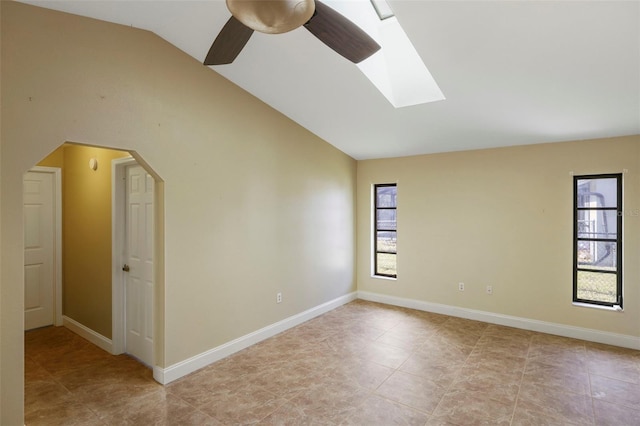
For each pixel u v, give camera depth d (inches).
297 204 171.6
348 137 183.2
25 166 83.8
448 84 119.6
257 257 149.0
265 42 109.0
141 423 92.5
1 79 80.4
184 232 119.4
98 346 144.6
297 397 105.8
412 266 201.0
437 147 183.9
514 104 129.5
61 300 168.2
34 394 106.6
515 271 170.2
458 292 185.9
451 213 187.9
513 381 116.1
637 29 84.5
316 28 75.2
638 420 94.7
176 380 115.7
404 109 144.4
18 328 83.2
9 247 81.7
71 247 162.2
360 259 220.4
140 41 107.0
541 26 87.6
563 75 107.3
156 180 114.3
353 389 110.7
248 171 144.6
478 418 95.6
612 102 120.5
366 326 170.4
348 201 212.4
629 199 144.8
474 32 92.9
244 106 142.4
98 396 105.6
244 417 95.5
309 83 132.8
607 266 152.1
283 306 163.3
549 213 161.9
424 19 90.7
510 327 169.6
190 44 115.4
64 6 88.1
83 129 93.9
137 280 132.5
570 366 127.2
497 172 175.0
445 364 128.7
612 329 148.1
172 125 115.8
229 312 136.3
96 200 145.8
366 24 119.3
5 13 81.1
